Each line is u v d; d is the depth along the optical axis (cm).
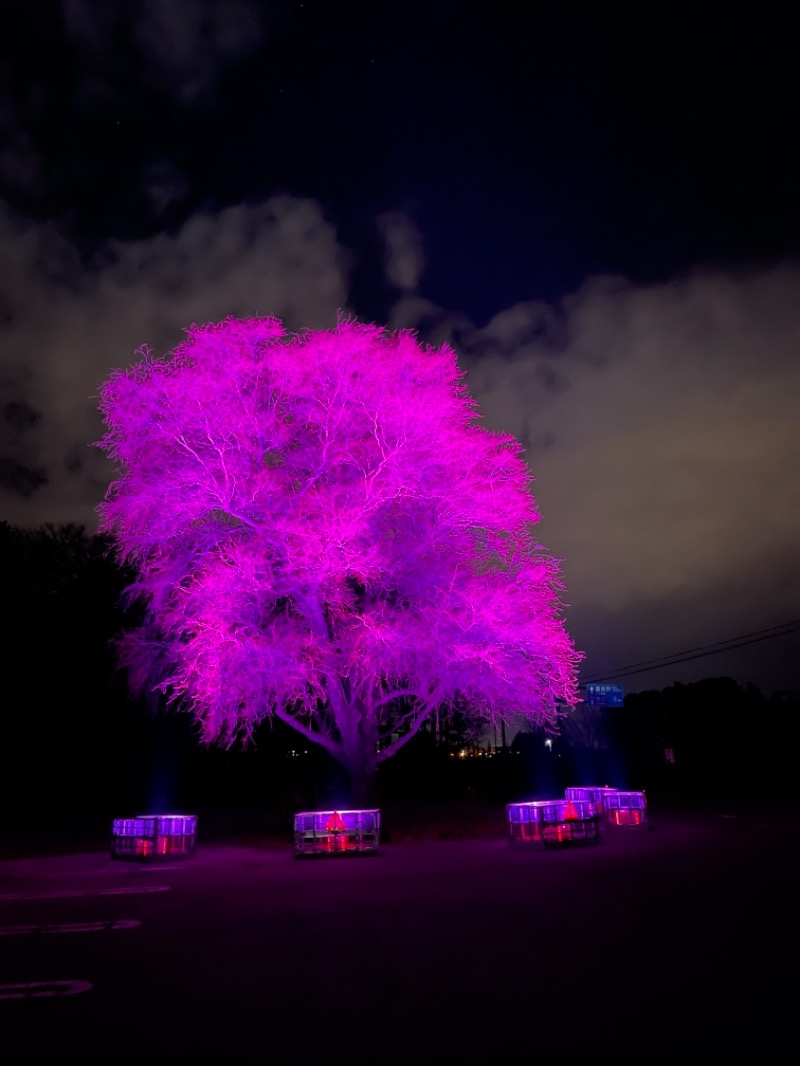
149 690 2406
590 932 921
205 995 702
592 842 1955
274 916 1098
